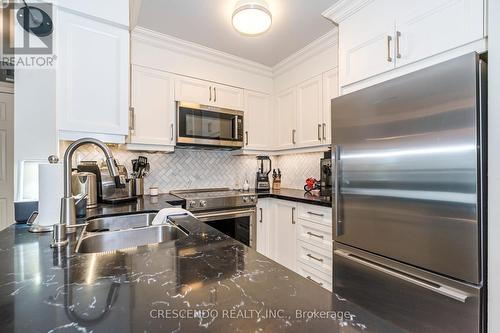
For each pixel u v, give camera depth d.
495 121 1.01
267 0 1.68
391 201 1.33
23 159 1.23
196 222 1.13
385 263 1.37
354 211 1.53
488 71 1.03
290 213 2.31
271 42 2.27
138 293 0.49
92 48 1.40
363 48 1.59
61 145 1.77
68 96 1.34
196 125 2.36
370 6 1.55
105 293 0.49
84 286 0.52
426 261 1.18
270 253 2.55
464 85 1.06
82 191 1.56
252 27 1.79
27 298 0.47
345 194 1.60
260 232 2.51
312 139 2.40
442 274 1.14
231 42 2.27
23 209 1.19
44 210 1.02
